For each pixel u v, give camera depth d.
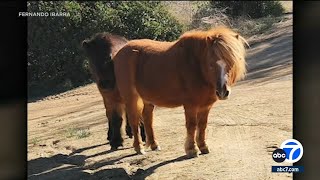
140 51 9.26
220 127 10.89
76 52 23.09
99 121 14.16
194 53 8.32
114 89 10.24
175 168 8.32
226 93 7.81
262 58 19.41
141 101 9.55
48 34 23.17
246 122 11.11
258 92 14.23
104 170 8.81
